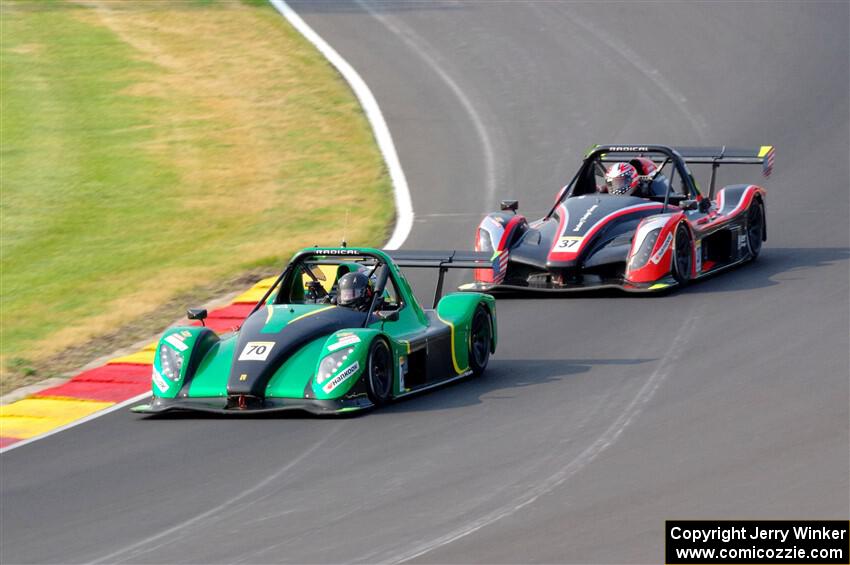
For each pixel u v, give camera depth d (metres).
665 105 90.62
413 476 33.72
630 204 57.72
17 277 64.69
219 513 31.98
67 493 34.72
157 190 79.19
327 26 115.56
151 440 39.06
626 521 29.67
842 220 66.56
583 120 88.81
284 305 42.94
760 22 107.94
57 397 45.81
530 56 103.94
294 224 71.56
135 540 30.59
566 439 36.31
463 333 44.72
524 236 57.81
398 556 28.39
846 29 103.69
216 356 41.50
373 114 92.69
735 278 57.09
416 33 112.19
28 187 80.38
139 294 60.25
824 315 49.25
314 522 30.83
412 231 68.81
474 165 81.25
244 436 38.47
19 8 122.25
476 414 39.47
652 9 114.38
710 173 79.19
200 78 102.56
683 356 45.25
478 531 29.58
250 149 86.62
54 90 100.25
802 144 80.69
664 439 35.72
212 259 65.62
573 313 53.06
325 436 37.78
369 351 40.16
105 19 119.25
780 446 34.31
